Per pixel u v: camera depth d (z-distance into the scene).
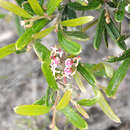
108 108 0.24
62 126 0.63
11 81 0.62
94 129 0.63
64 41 0.21
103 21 0.24
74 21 0.21
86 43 0.58
